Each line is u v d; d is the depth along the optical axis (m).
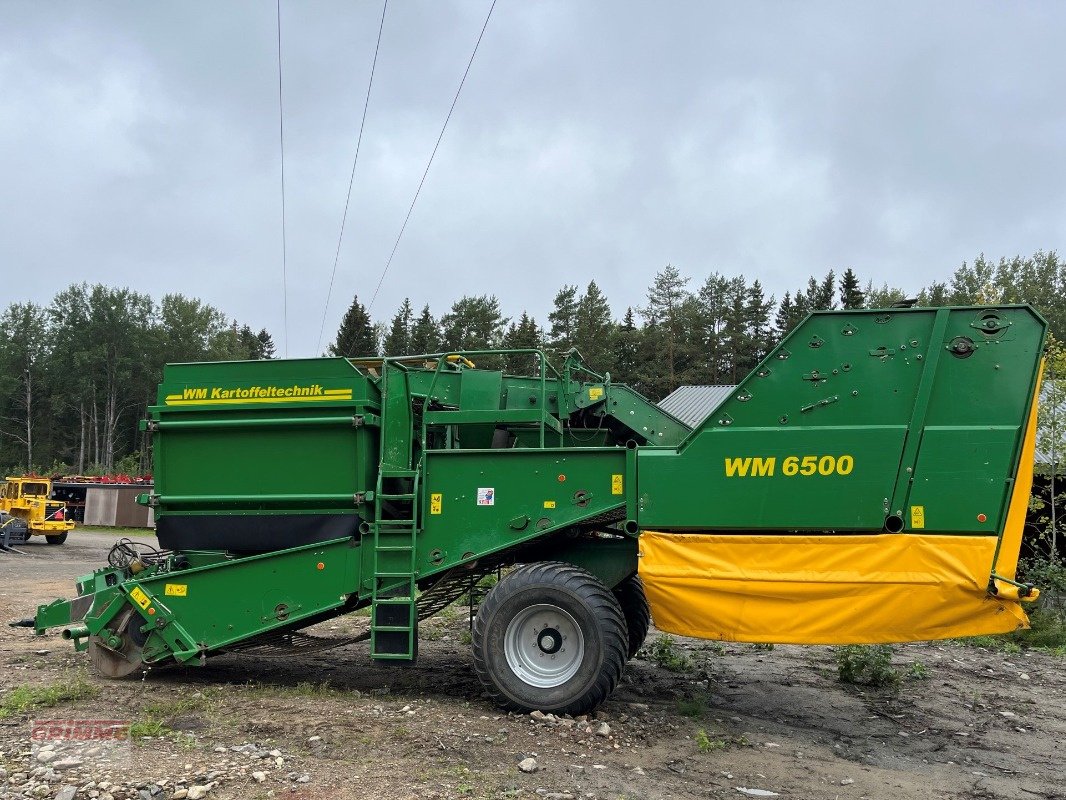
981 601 5.52
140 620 7.08
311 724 5.67
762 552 5.91
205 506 7.12
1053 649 10.29
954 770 5.44
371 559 6.72
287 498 6.92
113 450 73.81
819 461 5.87
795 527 5.88
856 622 5.71
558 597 6.08
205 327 77.62
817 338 5.96
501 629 6.16
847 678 8.05
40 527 28.12
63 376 71.88
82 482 41.56
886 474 5.75
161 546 7.18
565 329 68.06
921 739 6.17
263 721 5.74
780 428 5.96
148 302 74.94
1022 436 5.56
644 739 5.70
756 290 67.44
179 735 5.38
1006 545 5.61
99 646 7.14
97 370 73.44
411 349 74.81
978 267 61.06
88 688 6.62
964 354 5.71
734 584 5.90
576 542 6.92
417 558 6.59
